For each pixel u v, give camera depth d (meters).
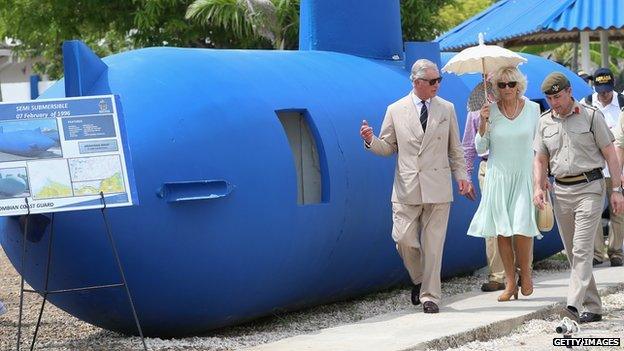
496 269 12.87
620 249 15.00
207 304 10.55
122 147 9.42
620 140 12.16
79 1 25.89
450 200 11.45
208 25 24.91
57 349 10.45
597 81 15.57
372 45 13.74
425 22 25.30
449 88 13.82
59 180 9.23
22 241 10.34
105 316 10.57
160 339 10.83
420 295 11.59
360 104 12.30
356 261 12.00
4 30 28.78
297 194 10.93
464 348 10.08
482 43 12.27
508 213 11.77
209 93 10.63
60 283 10.36
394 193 11.54
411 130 11.34
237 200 10.38
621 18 19.88
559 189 10.87
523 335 10.76
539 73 15.54
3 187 9.12
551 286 13.17
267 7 21.66
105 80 10.41
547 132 10.88
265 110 10.96
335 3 13.64
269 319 11.91
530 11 21.88
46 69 37.88
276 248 10.76
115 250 9.38
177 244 10.10
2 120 9.25
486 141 11.85
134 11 25.64
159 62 10.75
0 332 11.66
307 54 12.93
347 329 10.65
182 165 10.12
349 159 11.70
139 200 9.90
